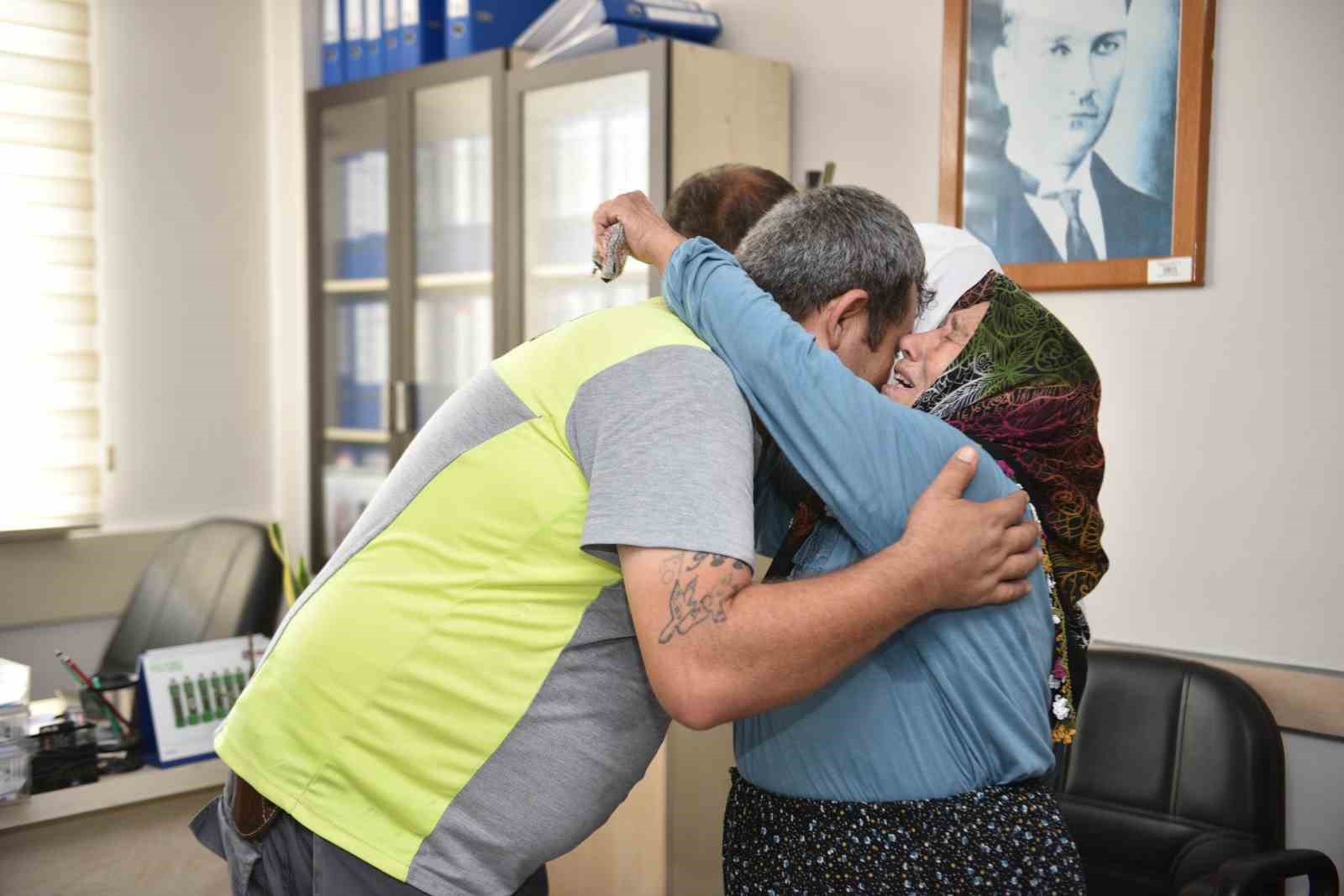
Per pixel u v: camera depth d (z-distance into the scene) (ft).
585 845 7.34
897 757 3.65
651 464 3.37
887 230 3.79
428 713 3.77
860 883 3.65
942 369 4.12
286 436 12.13
